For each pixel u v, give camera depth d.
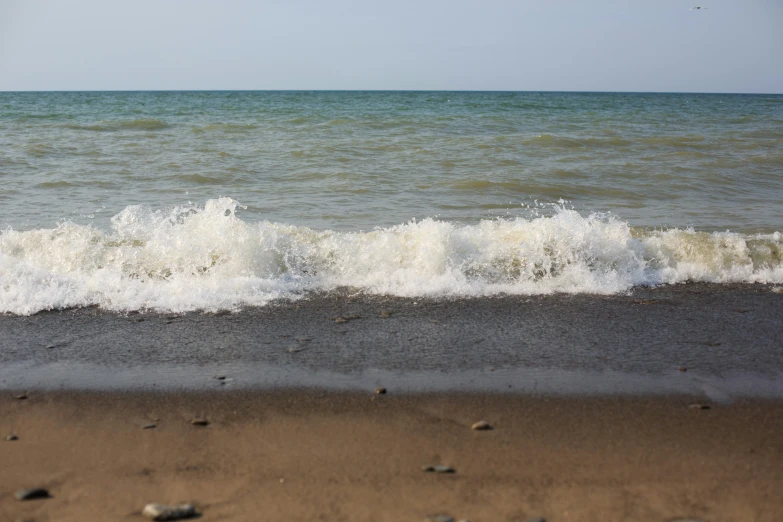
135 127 18.56
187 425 2.81
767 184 10.05
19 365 3.45
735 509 2.21
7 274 4.71
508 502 2.23
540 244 5.11
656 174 10.59
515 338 3.88
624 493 2.30
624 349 3.73
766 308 4.46
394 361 3.53
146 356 3.58
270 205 8.16
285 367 3.44
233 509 2.16
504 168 11.02
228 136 16.12
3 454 2.54
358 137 15.89
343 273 5.00
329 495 2.26
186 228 5.31
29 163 11.34
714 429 2.81
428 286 4.78
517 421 2.87
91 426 2.79
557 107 35.06
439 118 22.84
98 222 7.05
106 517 2.11
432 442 2.67
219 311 4.31
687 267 5.19
